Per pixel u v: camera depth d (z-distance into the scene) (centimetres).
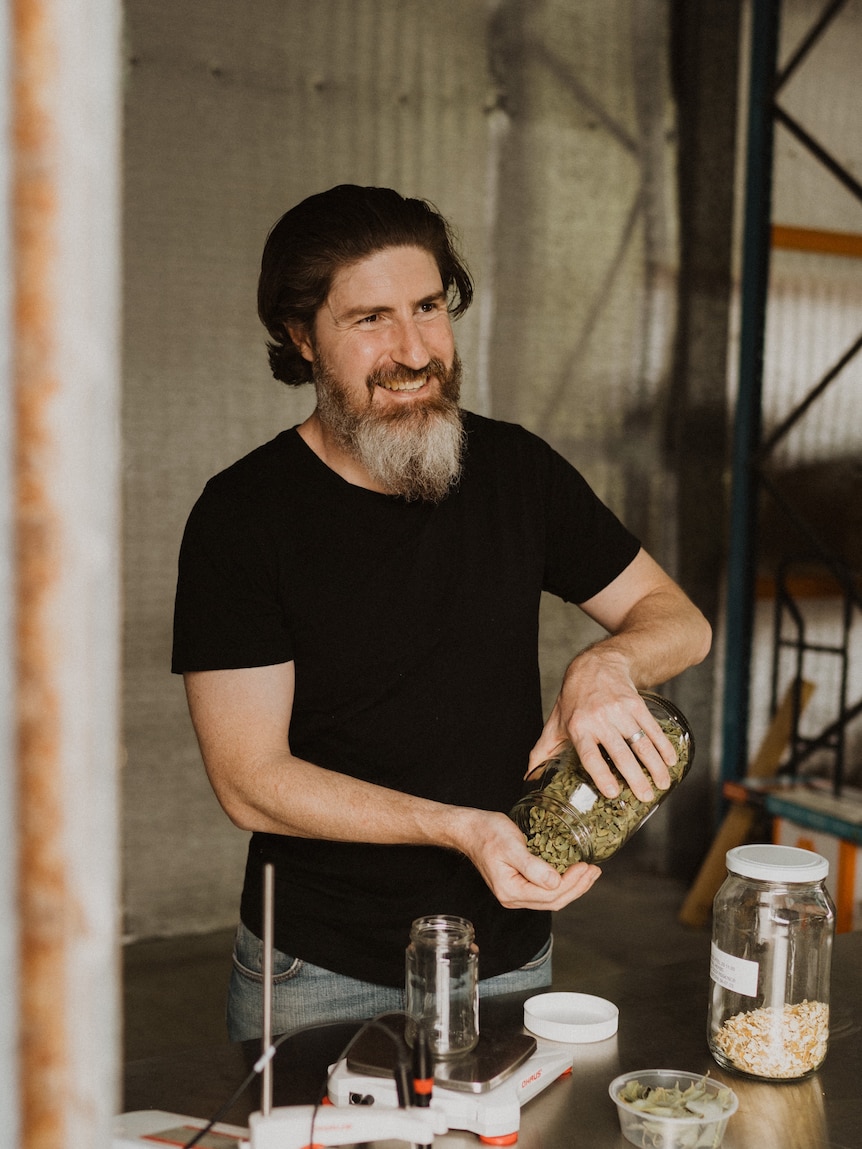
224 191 370
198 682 137
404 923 137
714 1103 96
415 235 135
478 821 116
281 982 139
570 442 430
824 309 450
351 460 144
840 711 401
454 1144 97
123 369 362
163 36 357
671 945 375
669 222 436
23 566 31
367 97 387
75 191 30
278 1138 88
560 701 123
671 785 119
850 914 371
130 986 341
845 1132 100
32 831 31
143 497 368
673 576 449
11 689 31
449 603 144
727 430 452
